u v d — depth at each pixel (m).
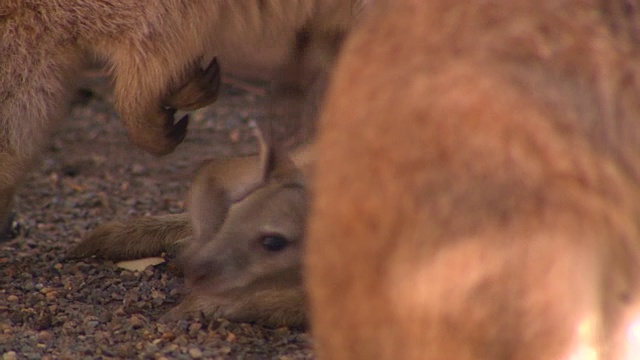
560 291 4.58
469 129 4.74
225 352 8.77
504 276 4.62
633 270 4.80
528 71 4.91
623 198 4.82
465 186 4.70
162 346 8.91
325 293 5.27
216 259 9.21
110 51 10.74
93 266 11.15
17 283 10.62
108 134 17.56
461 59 4.96
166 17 10.50
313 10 10.55
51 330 9.35
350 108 5.19
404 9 5.30
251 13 10.69
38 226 12.95
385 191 4.89
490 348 4.68
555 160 4.70
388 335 4.99
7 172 10.71
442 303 4.73
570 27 5.04
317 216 5.32
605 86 4.95
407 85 5.00
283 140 10.34
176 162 16.30
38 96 10.67
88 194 14.50
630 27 5.12
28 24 10.59
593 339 4.70
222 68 13.27
